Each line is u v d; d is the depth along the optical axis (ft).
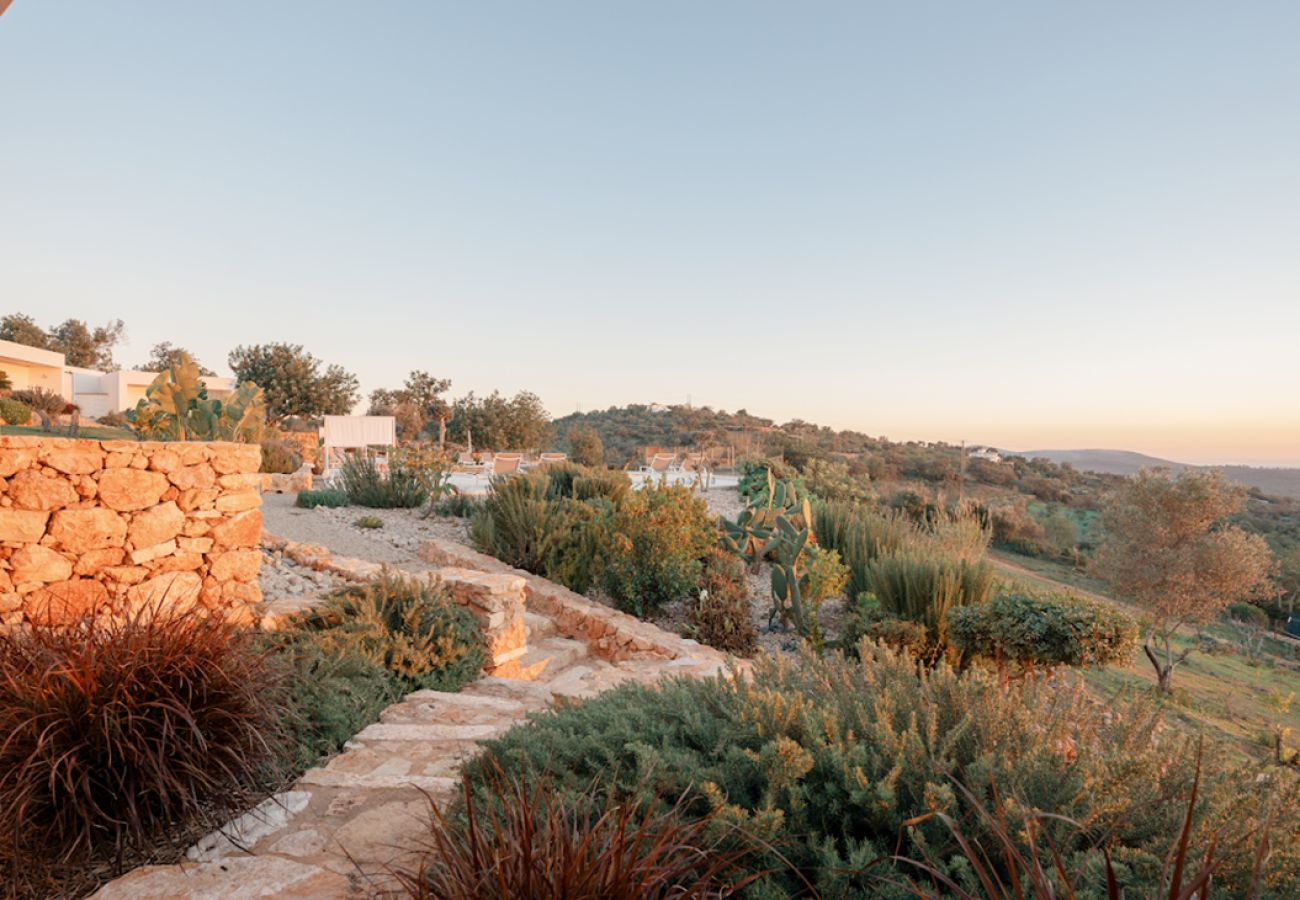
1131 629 20.25
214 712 8.95
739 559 32.14
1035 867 4.63
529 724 9.66
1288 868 5.50
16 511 12.99
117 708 8.23
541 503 31.94
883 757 7.53
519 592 20.45
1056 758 7.26
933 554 28.32
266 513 35.73
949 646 23.24
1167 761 7.28
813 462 69.72
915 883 6.05
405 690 14.83
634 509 27.86
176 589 14.98
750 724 8.59
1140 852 5.72
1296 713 42.37
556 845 5.45
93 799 7.76
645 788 7.17
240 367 103.76
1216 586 62.90
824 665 10.30
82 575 13.75
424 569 26.86
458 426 121.90
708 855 6.21
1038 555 114.93
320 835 8.47
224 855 7.99
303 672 12.50
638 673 19.95
